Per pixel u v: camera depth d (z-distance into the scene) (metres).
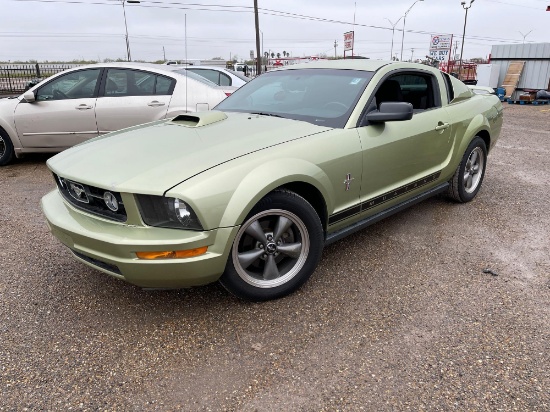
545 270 3.48
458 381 2.29
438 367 2.39
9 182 5.95
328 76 3.85
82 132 6.50
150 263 2.47
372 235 4.16
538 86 19.64
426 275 3.40
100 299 3.07
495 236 4.13
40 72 20.33
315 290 3.19
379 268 3.52
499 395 2.20
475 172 5.07
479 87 5.80
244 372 2.37
